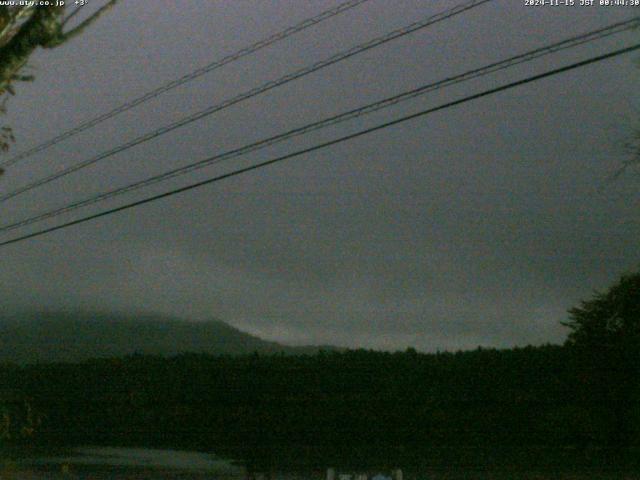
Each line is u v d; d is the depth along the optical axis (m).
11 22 6.61
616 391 18.98
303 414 20.72
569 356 19.48
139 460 20.89
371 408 20.23
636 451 18.55
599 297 20.45
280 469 19.55
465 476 17.89
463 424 19.50
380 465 19.19
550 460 18.66
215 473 19.30
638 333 19.59
